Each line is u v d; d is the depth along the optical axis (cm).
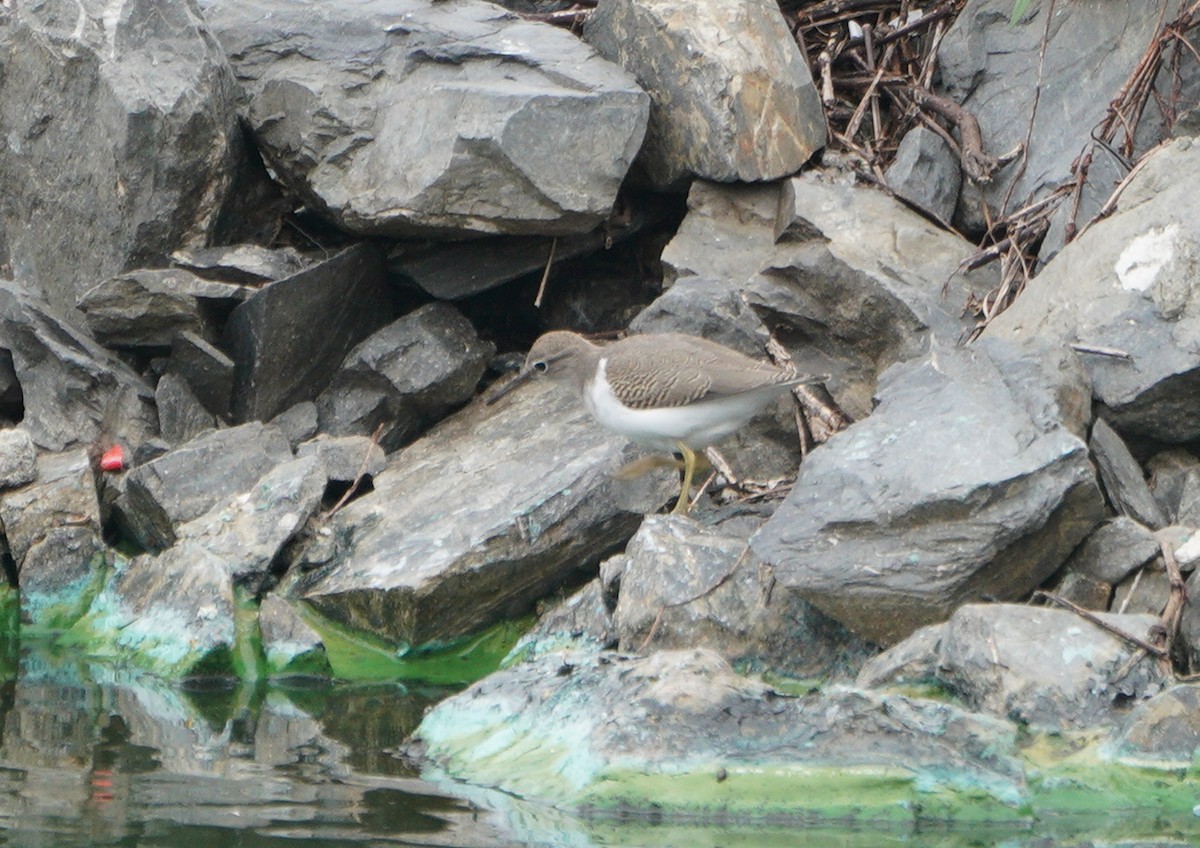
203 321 1495
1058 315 1302
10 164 1588
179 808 945
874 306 1405
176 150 1474
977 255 1440
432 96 1459
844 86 1695
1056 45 1572
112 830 902
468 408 1515
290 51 1562
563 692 1051
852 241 1456
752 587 1182
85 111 1511
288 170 1549
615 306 1603
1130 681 1019
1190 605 1090
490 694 1080
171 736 1095
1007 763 967
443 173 1418
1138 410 1234
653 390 1246
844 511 1142
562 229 1461
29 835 891
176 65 1491
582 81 1466
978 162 1518
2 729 1102
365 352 1496
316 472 1373
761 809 944
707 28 1522
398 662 1288
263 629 1261
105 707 1161
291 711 1162
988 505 1114
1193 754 978
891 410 1205
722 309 1381
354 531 1352
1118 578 1134
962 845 907
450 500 1349
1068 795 965
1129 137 1440
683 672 1013
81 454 1440
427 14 1572
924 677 1070
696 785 952
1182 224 1276
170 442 1474
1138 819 950
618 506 1309
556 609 1254
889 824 939
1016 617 1054
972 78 1600
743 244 1510
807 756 966
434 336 1501
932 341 1273
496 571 1284
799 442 1400
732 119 1498
